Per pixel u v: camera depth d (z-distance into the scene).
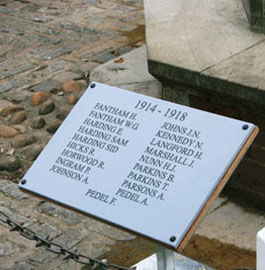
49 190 2.48
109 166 2.44
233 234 3.42
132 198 2.35
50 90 4.69
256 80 3.30
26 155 4.07
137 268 2.69
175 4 4.10
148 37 3.79
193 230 2.25
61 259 3.31
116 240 3.43
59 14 5.80
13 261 3.30
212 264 3.26
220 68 3.43
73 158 2.51
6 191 3.80
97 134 2.52
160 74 3.61
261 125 3.36
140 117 2.49
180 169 2.33
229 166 2.29
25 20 5.71
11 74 4.93
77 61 5.06
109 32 5.47
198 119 2.40
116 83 4.52
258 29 3.70
